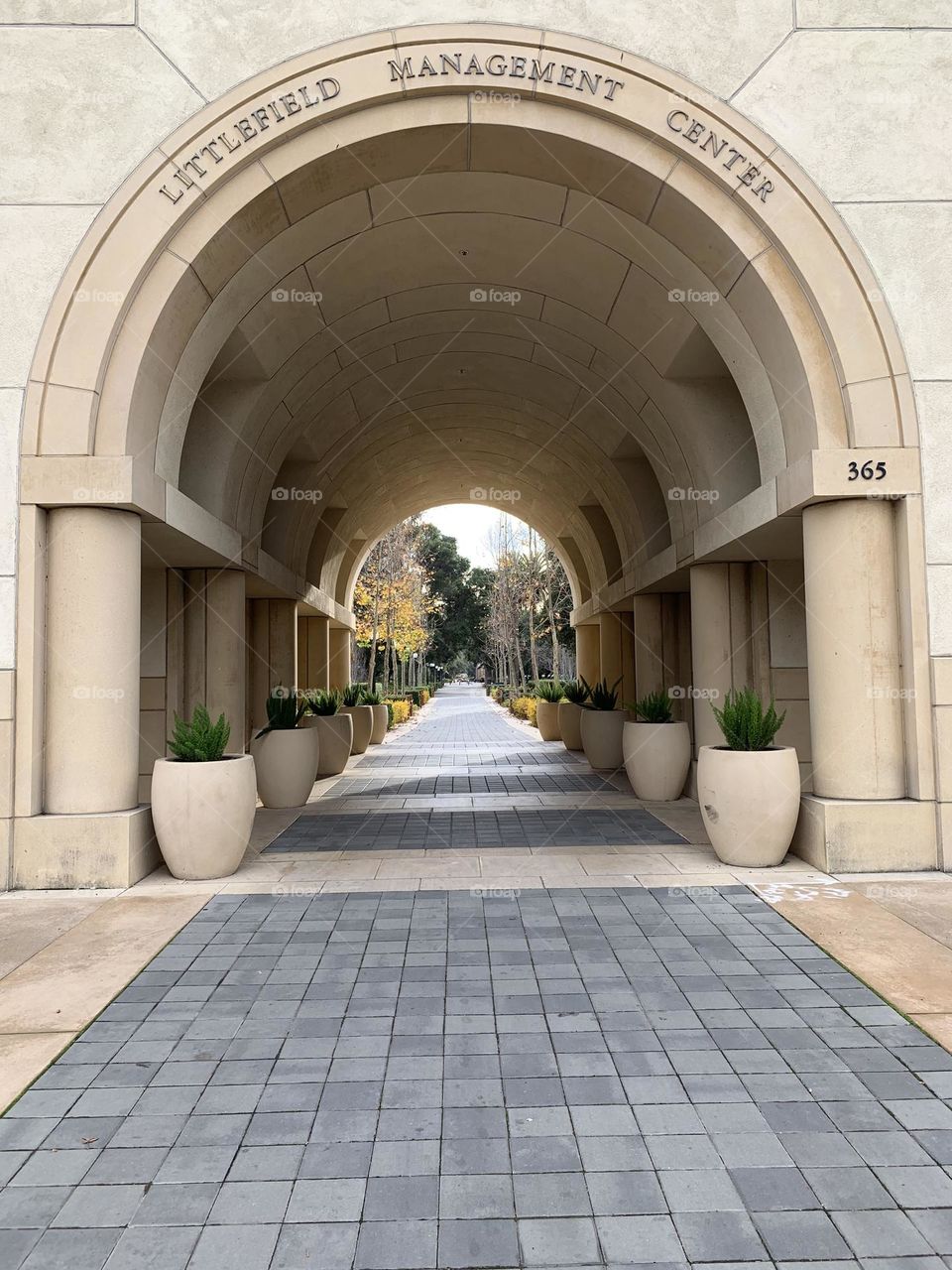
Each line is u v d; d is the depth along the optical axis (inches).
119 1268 94.7
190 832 266.1
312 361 426.3
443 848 317.7
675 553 446.6
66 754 267.1
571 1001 169.5
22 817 260.5
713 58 284.4
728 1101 130.3
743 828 277.9
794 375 287.7
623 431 505.0
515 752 780.0
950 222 282.4
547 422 575.8
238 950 202.7
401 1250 97.5
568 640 2118.6
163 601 423.5
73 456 266.4
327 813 410.3
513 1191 108.5
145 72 278.2
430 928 218.2
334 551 751.7
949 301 280.4
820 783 285.9
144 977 185.2
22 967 191.9
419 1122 125.2
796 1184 109.3
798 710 395.5
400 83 277.1
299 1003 170.2
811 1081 136.3
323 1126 124.3
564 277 377.1
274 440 448.5
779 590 400.2
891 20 287.0
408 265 378.0
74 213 274.4
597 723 601.6
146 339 273.4
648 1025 157.9
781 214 280.4
